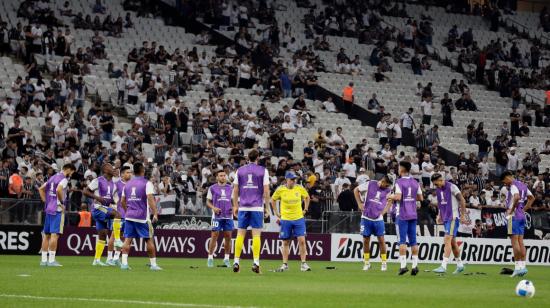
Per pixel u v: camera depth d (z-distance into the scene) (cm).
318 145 10175
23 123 9569
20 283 4294
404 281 5119
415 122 12350
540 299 4031
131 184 5566
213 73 11569
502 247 8338
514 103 13238
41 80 9919
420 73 13350
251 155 5450
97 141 9156
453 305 3625
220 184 6284
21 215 7419
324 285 4594
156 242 7625
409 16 14788
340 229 8150
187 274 5241
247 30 12569
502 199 9562
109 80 10838
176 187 8031
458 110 12850
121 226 6116
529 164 11406
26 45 10662
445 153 11406
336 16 13675
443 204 6028
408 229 5772
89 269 5556
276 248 7906
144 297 3669
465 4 15388
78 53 10894
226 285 4400
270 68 11912
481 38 14850
